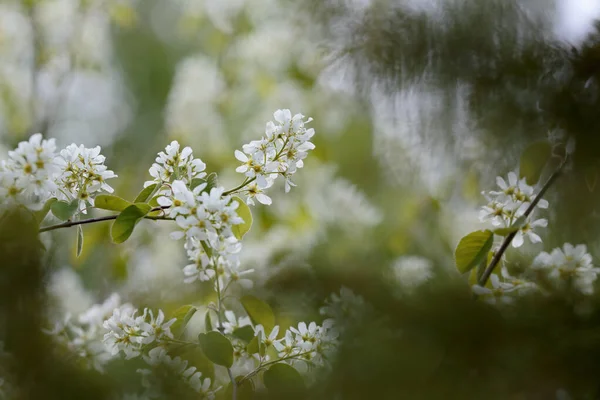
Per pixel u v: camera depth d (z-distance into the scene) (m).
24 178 0.91
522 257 0.98
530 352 0.83
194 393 0.93
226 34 1.84
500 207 0.93
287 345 0.94
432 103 0.95
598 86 0.90
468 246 0.93
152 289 1.25
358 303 0.88
